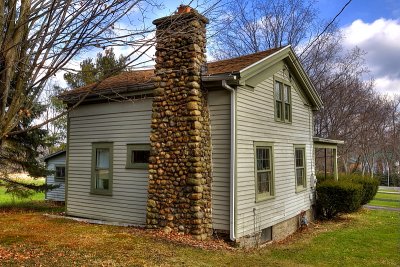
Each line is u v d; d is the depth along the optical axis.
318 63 28.86
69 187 13.63
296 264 8.52
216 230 9.95
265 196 11.51
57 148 30.83
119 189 12.14
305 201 15.09
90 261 7.00
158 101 10.31
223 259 7.98
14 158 16.31
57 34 4.58
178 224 9.68
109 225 11.43
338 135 29.59
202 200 9.62
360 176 19.86
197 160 9.53
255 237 10.65
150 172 10.24
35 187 16.62
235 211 9.72
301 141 14.86
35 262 6.71
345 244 11.49
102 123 12.70
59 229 10.40
